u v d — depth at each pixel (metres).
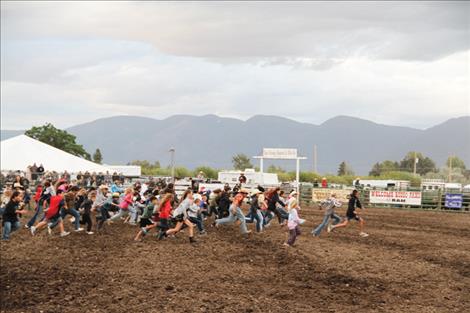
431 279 15.26
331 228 24.53
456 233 27.03
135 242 20.34
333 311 11.58
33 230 21.67
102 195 23.83
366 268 16.41
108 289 13.10
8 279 13.98
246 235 22.97
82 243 19.91
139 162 111.75
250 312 11.32
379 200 46.00
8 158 45.97
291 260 17.33
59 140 96.88
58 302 11.89
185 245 19.80
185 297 12.40
